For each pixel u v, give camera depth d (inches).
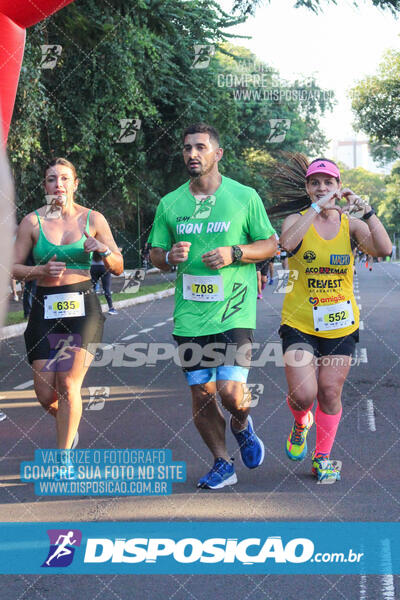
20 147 488.4
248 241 182.2
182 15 586.2
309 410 193.9
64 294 186.2
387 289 952.3
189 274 178.1
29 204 625.9
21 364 391.2
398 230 3390.7
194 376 178.9
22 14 193.3
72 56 593.3
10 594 125.7
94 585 129.2
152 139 918.4
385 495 172.2
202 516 160.4
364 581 129.0
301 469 194.9
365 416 255.0
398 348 413.7
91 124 652.1
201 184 178.4
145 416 259.4
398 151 1727.4
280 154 207.2
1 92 198.5
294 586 127.6
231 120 970.7
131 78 636.1
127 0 488.7
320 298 184.5
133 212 1178.6
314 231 183.6
